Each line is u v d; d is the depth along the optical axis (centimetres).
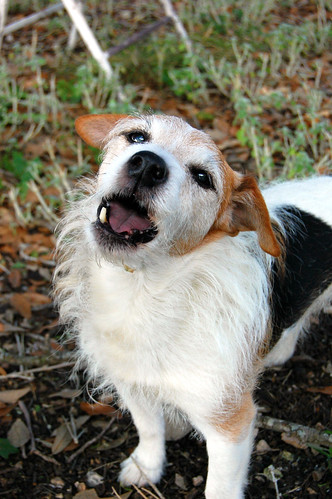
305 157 93
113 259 55
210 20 159
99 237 55
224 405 58
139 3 173
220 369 58
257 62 140
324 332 82
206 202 57
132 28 156
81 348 66
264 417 70
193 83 129
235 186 59
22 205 97
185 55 129
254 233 62
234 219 59
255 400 73
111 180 54
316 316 82
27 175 97
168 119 60
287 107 121
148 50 138
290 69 137
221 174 58
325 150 104
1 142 109
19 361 76
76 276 62
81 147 108
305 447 68
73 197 73
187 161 57
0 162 104
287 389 74
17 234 93
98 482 66
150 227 55
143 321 58
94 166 103
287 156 98
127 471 66
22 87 120
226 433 59
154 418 64
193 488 66
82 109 119
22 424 70
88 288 61
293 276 67
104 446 69
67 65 135
